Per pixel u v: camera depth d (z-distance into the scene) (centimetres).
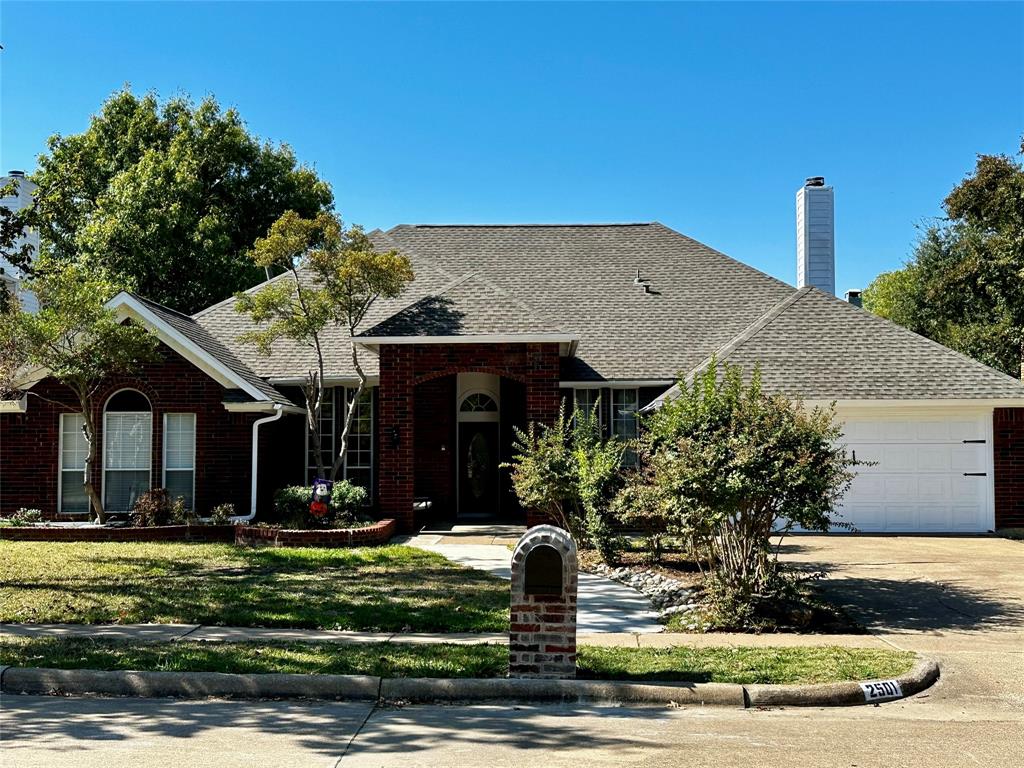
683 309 2302
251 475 1870
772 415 1091
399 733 661
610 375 2055
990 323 3181
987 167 2636
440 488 2084
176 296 3431
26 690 772
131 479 1881
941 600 1163
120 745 623
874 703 756
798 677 780
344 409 2070
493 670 793
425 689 761
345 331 2180
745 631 994
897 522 1888
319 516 1683
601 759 600
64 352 1667
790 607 1030
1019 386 1880
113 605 1073
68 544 1623
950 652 908
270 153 3953
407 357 1830
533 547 790
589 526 1437
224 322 2247
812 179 2759
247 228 3872
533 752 616
